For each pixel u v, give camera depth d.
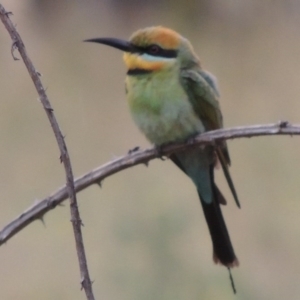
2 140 14.80
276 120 15.33
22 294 10.57
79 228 4.59
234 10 20.06
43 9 19.61
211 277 9.96
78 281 10.80
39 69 17.25
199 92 7.05
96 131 15.21
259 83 16.83
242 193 12.91
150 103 7.02
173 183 13.07
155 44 7.09
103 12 20.11
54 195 5.43
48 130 15.20
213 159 7.10
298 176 13.30
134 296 9.86
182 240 10.69
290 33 19.41
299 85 16.73
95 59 18.02
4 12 4.61
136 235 10.72
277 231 11.72
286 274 10.73
